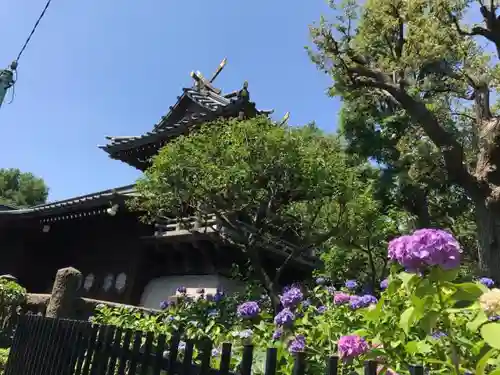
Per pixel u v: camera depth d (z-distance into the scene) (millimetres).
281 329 3154
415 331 2490
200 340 4008
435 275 1816
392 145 14656
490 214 9383
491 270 9047
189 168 7504
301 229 8859
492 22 10680
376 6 11281
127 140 13320
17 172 45781
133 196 10320
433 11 11156
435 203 16328
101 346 3316
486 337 1658
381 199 13508
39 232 13852
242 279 10617
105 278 12648
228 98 13570
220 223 9234
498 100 14766
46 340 4195
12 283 6863
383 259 10492
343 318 3236
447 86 14078
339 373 2314
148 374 2693
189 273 11438
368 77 11711
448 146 10070
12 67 8789
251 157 7473
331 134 10211
